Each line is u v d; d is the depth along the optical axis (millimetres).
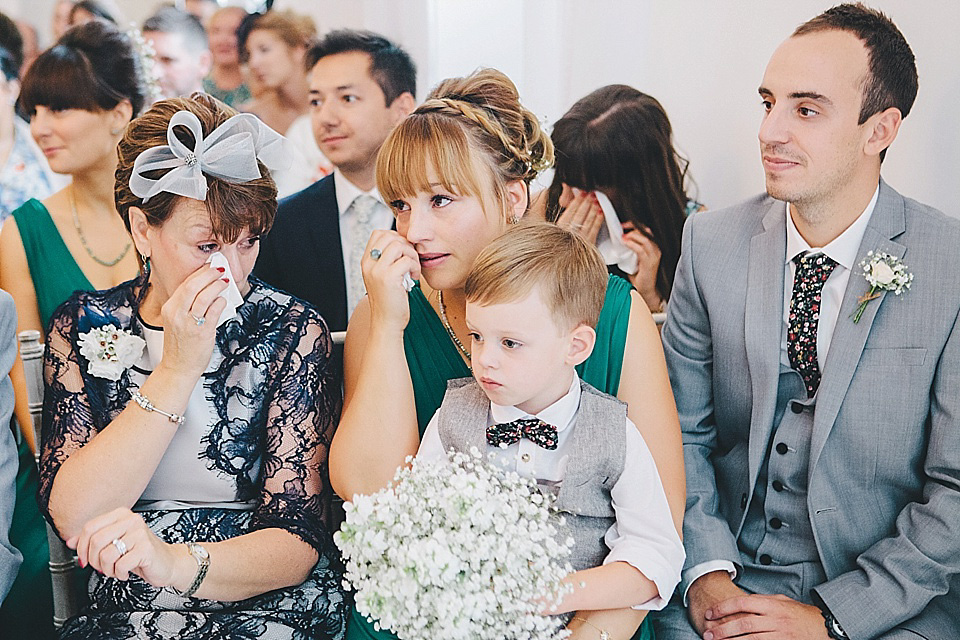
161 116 1832
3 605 2240
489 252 1691
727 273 2145
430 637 1437
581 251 1734
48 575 2348
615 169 3012
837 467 1989
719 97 3148
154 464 1810
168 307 1766
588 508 1735
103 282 3127
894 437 1946
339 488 1859
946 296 1908
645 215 3057
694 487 2162
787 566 2045
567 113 3061
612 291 2037
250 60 3359
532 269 1652
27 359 2090
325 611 1876
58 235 3105
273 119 3396
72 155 3061
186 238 1805
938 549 1866
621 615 1728
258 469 1951
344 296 3266
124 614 1768
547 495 1618
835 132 1908
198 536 1867
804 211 2000
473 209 1851
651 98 3031
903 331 1932
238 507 1942
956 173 2385
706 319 2207
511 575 1463
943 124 2420
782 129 1939
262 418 1946
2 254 3105
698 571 2049
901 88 1933
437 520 1482
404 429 1852
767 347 2053
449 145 1813
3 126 3320
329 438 1964
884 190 2029
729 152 3158
